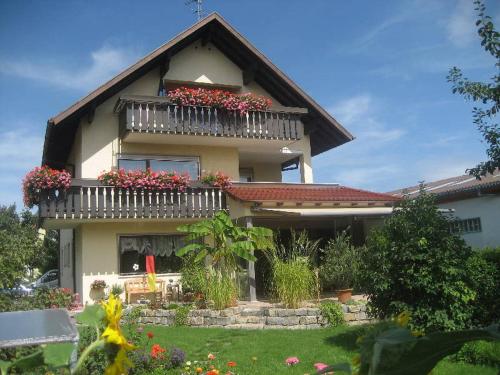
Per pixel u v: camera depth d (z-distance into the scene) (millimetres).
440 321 7957
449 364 7559
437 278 8102
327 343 9844
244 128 18750
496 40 6766
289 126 19562
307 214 15719
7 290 8789
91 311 1796
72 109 16750
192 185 17766
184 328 12352
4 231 9398
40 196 15992
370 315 9102
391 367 1360
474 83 7160
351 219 18703
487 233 20125
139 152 18656
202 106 18219
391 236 8633
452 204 21750
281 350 9391
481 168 7207
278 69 19844
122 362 1698
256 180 22531
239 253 14359
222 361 8656
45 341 2418
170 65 19625
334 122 20688
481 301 8305
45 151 19391
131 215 16906
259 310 12664
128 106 17188
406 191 9719
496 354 7266
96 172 17922
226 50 20469
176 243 18453
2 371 1788
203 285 13672
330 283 14844
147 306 14016
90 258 17422
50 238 32625
